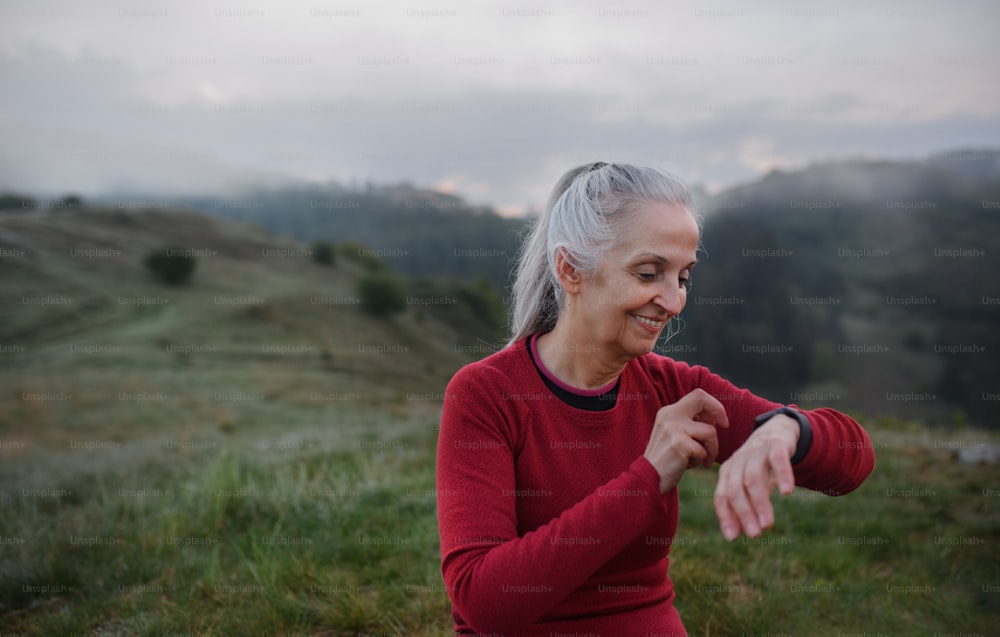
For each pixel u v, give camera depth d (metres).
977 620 2.87
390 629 2.71
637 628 1.33
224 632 2.65
